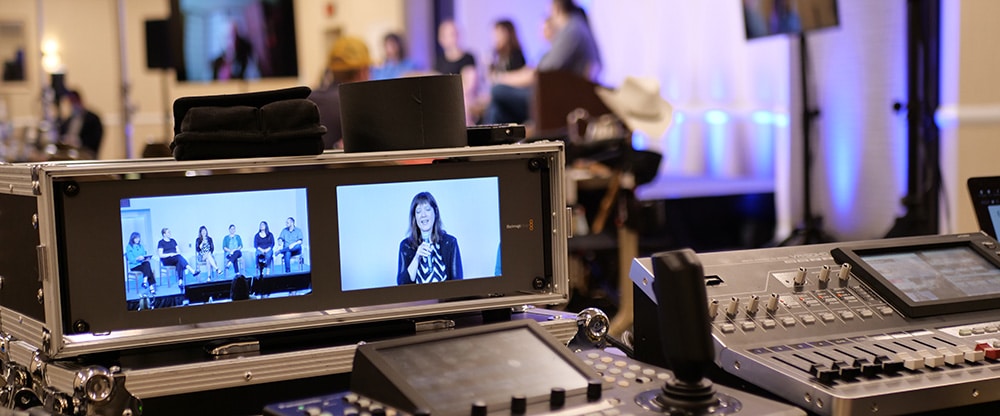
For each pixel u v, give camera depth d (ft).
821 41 21.45
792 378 4.02
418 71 29.25
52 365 4.18
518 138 5.01
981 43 15.42
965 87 15.61
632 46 31.40
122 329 4.19
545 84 19.92
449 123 4.89
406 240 4.65
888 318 4.78
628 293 11.82
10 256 4.52
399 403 3.61
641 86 18.15
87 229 4.12
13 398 4.47
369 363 3.77
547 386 3.82
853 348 4.38
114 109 33.24
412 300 4.68
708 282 4.81
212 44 27.81
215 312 4.33
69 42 32.76
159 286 4.24
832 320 4.67
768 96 28.17
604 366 4.11
